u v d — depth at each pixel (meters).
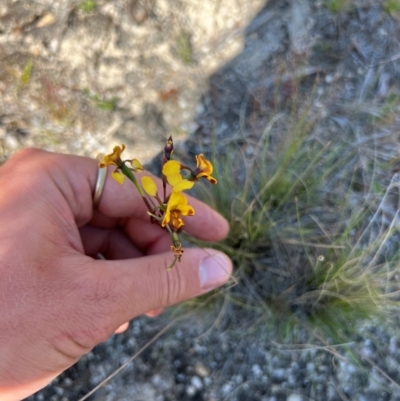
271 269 0.20
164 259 0.15
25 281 0.14
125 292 0.14
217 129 0.22
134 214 0.17
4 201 0.14
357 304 0.18
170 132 0.22
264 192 0.20
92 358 0.20
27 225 0.14
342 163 0.20
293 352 0.19
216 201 0.20
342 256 0.18
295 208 0.20
